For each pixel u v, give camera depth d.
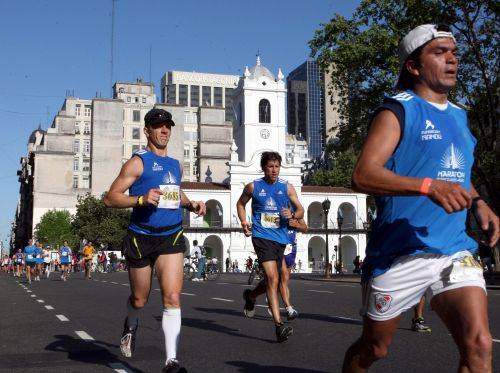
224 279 33.72
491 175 27.06
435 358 5.96
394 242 2.87
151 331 8.37
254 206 7.63
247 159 72.62
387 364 5.67
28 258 26.95
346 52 29.36
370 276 2.94
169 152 101.62
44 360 6.16
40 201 93.94
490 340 2.61
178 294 5.02
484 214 2.83
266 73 74.62
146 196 4.95
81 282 27.33
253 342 7.29
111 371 5.50
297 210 7.70
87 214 74.44
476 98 28.27
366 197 73.75
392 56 28.69
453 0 26.12
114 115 100.44
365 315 2.98
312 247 76.69
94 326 9.09
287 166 72.38
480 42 27.38
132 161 5.22
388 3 29.14
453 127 2.92
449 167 2.87
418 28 2.98
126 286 22.81
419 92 3.00
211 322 9.52
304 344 7.05
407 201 2.88
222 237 70.12
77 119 104.06
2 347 7.07
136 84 121.31
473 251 2.90
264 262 7.37
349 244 74.62
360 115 31.36
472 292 2.69
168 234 5.10
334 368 5.53
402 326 8.60
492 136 27.31
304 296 15.98
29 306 13.12
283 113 74.12
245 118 73.12
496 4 26.30
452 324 2.75
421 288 2.83
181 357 6.26
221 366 5.71
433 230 2.85
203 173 101.50
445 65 2.92
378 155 2.70
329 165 94.81
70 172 95.75
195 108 120.75
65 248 30.72
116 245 75.50
